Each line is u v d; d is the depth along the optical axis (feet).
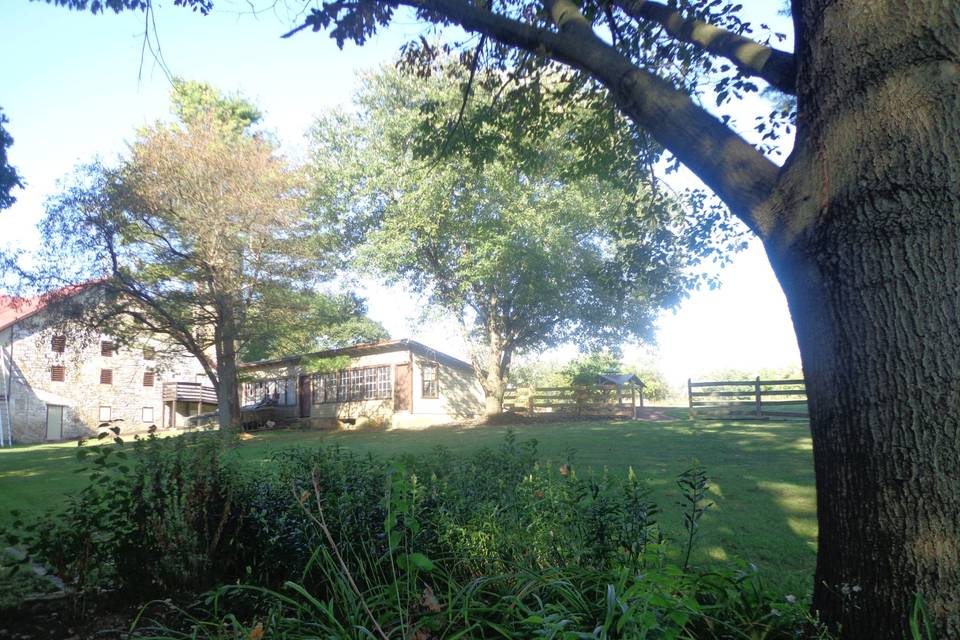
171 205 75.10
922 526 8.55
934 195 8.74
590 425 69.62
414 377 90.43
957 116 8.73
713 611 10.03
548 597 10.41
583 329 84.94
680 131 11.74
